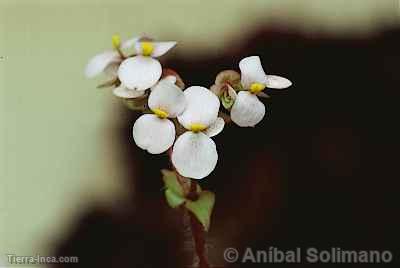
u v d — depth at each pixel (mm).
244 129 372
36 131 370
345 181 352
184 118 209
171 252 323
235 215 343
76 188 360
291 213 343
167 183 226
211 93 211
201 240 237
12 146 366
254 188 355
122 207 351
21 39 376
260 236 332
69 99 375
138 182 362
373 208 343
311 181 356
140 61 216
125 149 370
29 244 331
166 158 366
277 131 373
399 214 336
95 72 225
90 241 333
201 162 207
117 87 222
